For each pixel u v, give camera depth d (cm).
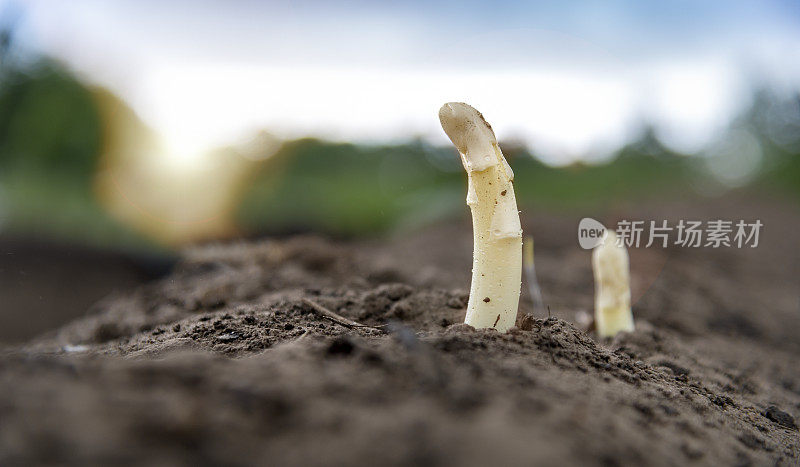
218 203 1016
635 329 309
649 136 1680
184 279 421
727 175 1989
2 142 1134
